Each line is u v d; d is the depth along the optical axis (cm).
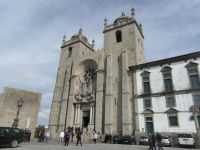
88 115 4534
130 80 4041
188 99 3136
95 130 4038
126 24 4884
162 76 3578
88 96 4672
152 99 3522
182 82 3306
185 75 3319
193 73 3253
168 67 3550
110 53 4697
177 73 3419
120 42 4759
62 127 4659
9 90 4294
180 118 3102
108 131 3831
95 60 4891
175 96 3281
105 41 5072
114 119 3956
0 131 1964
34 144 2619
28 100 4516
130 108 3797
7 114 4112
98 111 4191
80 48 5706
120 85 4194
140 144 3006
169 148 2400
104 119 4053
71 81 5094
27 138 3284
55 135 4700
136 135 3381
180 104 3183
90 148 2112
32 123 4434
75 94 4912
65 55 5906
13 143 2019
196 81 3186
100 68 4641
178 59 3478
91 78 4972
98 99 4316
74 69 5212
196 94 3091
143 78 3825
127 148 2222
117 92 4169
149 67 3828
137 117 3572
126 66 4206
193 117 2977
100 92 4359
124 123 3684
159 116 3325
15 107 4266
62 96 5159
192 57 3344
